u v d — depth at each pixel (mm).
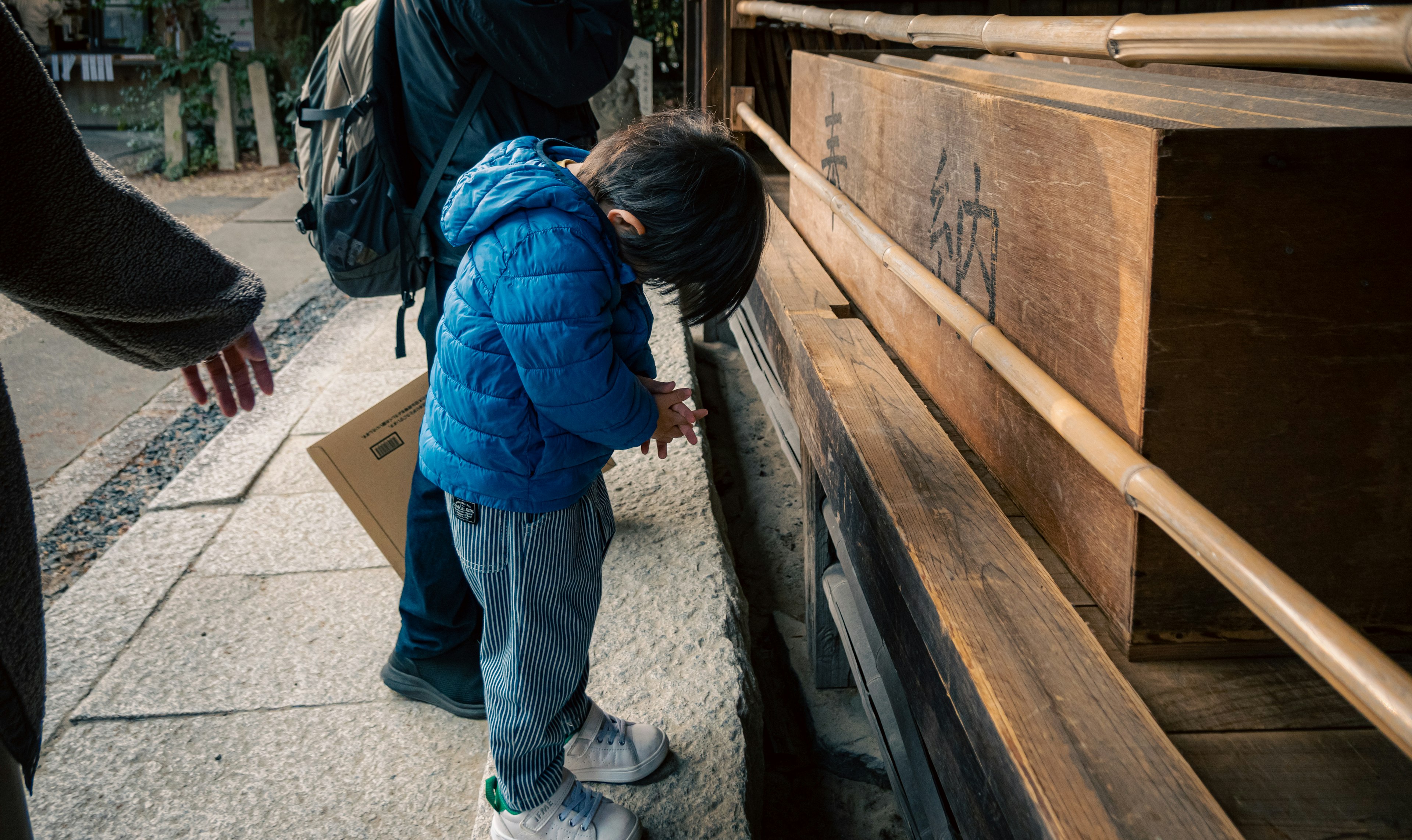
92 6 11477
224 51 10414
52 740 2295
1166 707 1062
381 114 1844
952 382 1728
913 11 4051
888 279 2100
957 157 1630
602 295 1347
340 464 2234
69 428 4344
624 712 2004
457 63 1844
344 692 2441
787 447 2793
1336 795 937
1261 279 1005
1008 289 1438
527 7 1802
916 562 1211
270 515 3291
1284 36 742
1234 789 945
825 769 2406
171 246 1176
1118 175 1070
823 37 4043
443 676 2305
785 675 2689
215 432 4301
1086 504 1228
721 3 3854
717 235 1360
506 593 1539
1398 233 992
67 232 1048
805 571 2676
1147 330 1018
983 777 1011
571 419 1384
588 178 1427
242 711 2381
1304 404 1046
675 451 3143
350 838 2014
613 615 2309
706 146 1360
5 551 909
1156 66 1907
